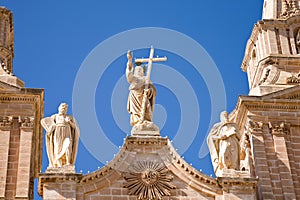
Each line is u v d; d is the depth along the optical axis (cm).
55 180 5131
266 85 6041
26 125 5562
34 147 5744
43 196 5097
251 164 5738
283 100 5875
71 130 5366
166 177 5294
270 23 6431
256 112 5841
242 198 5212
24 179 5328
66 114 5431
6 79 5797
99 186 5212
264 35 6400
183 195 5259
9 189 5297
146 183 5256
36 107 5725
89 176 5200
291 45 6347
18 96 5650
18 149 5462
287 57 6209
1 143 5466
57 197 5081
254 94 6031
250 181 5253
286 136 5769
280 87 6028
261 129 5769
